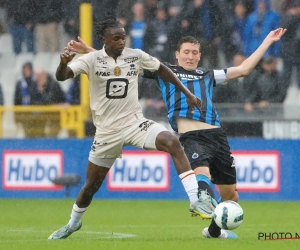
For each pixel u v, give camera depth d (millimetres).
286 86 47031
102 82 21703
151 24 48875
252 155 43750
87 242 21047
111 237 24578
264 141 43719
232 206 20516
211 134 23922
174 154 21141
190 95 22781
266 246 19641
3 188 46406
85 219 34188
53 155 45750
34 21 50531
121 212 37719
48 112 47062
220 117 45594
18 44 50719
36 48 50531
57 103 48438
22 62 50500
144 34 48812
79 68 21484
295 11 48438
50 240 22203
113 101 21766
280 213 36594
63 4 50000
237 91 46656
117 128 21812
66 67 21062
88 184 22609
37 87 48500
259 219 33562
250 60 25062
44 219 34438
